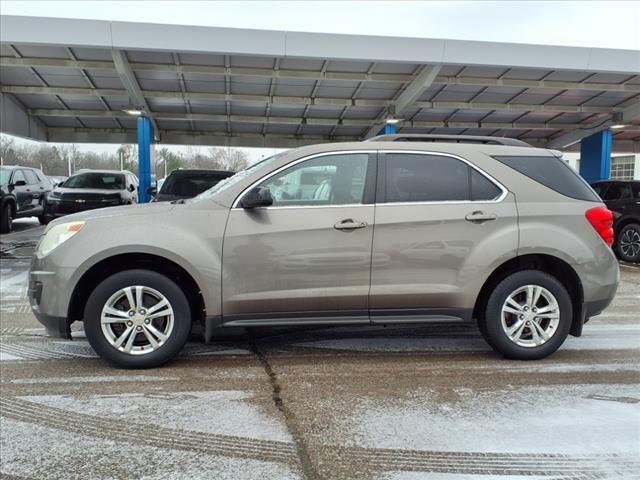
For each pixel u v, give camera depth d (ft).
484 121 61.31
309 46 38.55
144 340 12.89
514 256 13.14
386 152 13.34
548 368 13.19
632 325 17.67
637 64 42.24
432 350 14.74
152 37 36.73
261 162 14.21
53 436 9.36
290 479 8.02
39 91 48.44
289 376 12.51
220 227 12.55
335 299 12.87
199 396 11.21
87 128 65.21
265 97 50.98
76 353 14.08
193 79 45.32
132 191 47.34
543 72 44.27
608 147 60.13
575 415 10.35
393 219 12.90
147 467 8.34
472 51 40.32
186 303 12.68
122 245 12.14
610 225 13.88
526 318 13.47
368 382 12.16
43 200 51.11
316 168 13.11
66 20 35.73
